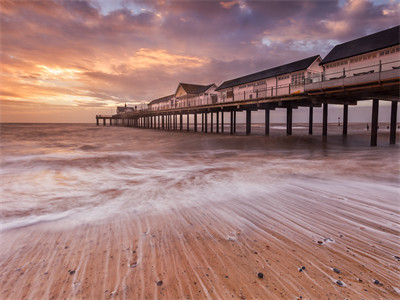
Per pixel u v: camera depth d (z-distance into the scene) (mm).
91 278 2318
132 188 6047
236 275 2354
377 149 13141
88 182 6887
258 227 3471
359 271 2387
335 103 17766
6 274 2396
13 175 7996
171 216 3980
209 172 8008
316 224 3521
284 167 8477
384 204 4297
